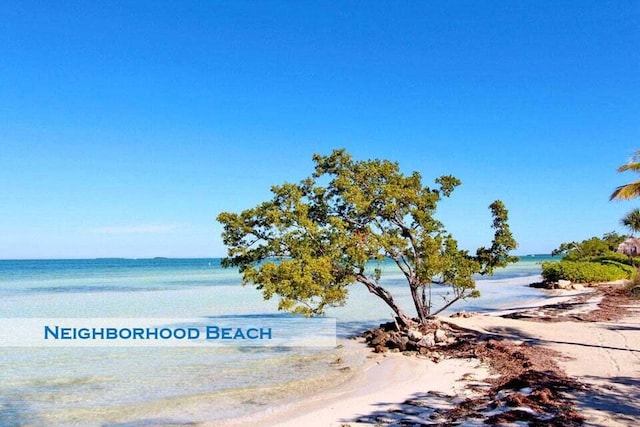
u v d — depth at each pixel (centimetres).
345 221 2320
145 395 1438
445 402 1305
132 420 1225
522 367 1594
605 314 2911
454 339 2178
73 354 2027
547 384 1362
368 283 2277
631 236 4797
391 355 1947
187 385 1548
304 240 2103
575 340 2064
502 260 2436
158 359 1920
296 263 1961
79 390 1495
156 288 5397
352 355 1978
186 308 3516
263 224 2208
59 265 15075
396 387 1482
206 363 1855
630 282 4412
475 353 1869
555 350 1853
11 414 1271
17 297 4250
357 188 2253
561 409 1152
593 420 1081
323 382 1577
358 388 1495
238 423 1196
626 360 1673
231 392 1466
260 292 4838
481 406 1230
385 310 3453
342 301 2098
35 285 5841
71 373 1709
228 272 9581
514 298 4362
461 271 2273
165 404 1352
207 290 5119
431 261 2161
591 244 7325
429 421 1149
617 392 1291
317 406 1319
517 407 1174
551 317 2844
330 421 1184
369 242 2164
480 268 2373
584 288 5100
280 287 1888
